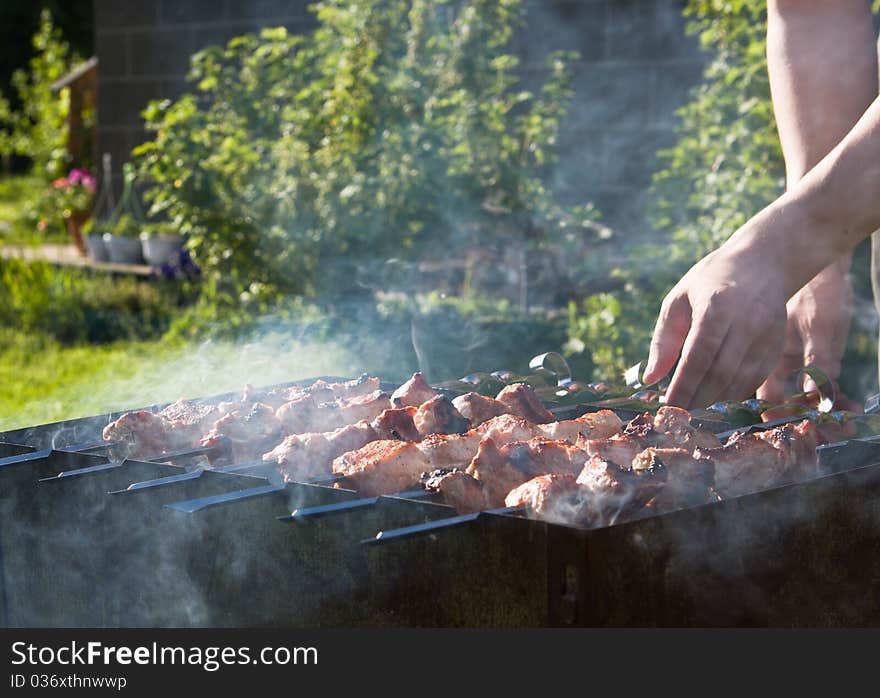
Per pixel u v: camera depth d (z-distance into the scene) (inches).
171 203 206.8
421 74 191.0
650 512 47.9
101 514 55.9
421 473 52.4
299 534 49.0
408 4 200.4
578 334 167.0
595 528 41.0
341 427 63.1
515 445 51.9
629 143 240.5
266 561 50.3
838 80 73.6
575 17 245.8
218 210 202.4
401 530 41.4
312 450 55.9
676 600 43.8
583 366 160.4
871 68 74.4
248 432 60.2
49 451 58.2
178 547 53.2
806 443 54.0
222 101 209.3
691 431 54.8
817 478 48.9
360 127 188.4
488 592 43.4
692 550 44.3
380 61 192.2
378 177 186.7
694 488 48.7
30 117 650.2
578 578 40.9
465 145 183.8
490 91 194.2
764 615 46.9
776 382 75.4
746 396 58.1
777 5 77.6
